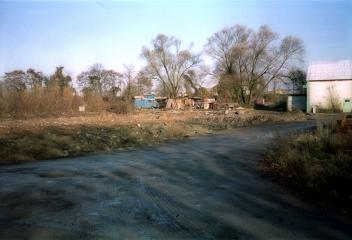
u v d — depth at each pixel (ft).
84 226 20.59
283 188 28.81
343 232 19.42
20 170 37.86
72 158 45.88
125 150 53.01
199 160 43.19
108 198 26.55
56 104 140.67
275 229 19.92
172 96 257.96
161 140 65.36
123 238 18.78
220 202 25.31
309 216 22.02
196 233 19.42
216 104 209.77
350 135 39.70
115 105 151.33
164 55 256.73
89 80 262.67
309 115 141.18
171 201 25.68
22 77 217.36
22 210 23.68
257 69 226.17
